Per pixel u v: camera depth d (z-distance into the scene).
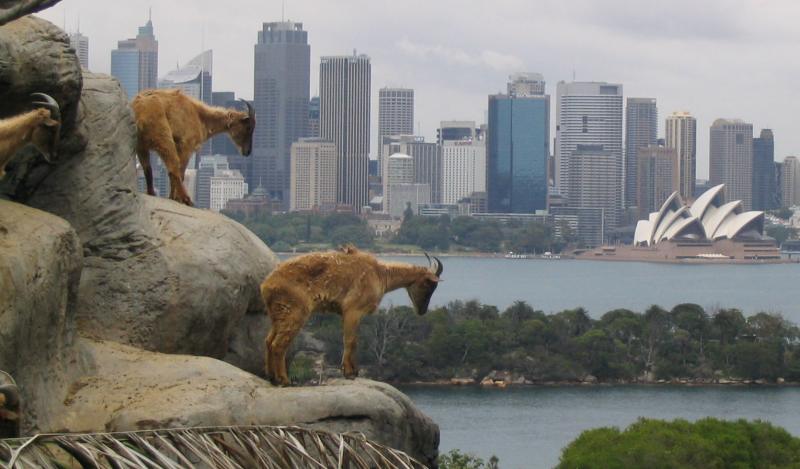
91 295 20.25
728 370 97.25
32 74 18.84
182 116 22.89
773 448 49.84
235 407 18.14
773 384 96.44
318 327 68.38
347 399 18.59
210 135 23.75
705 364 98.19
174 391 18.34
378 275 20.28
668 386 93.62
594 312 152.00
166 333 20.55
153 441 14.59
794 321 149.88
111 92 20.94
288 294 19.23
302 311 19.30
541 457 64.69
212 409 17.94
